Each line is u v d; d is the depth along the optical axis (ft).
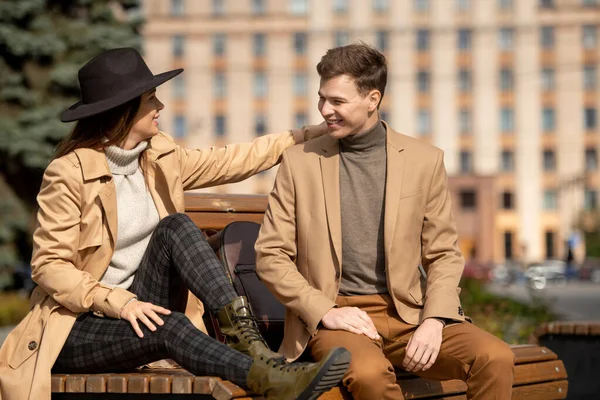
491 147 243.40
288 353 12.64
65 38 82.74
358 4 240.73
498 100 243.40
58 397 11.93
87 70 13.01
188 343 11.27
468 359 12.25
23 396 11.91
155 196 13.35
